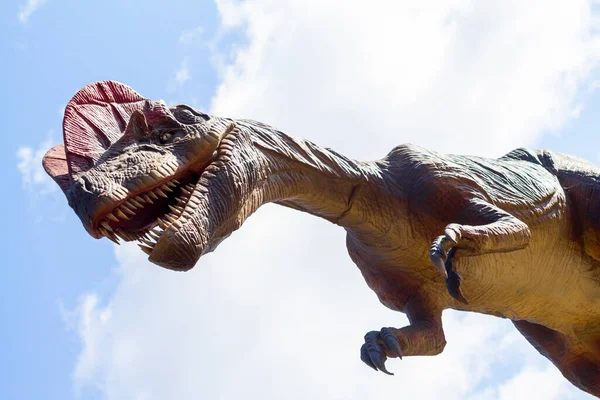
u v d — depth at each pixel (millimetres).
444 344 6992
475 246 6195
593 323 7816
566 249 7406
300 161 6805
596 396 8062
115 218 5734
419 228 7004
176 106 6566
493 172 7215
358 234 7199
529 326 8281
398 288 7207
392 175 7164
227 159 6254
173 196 6199
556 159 7902
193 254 5738
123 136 6234
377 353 6414
